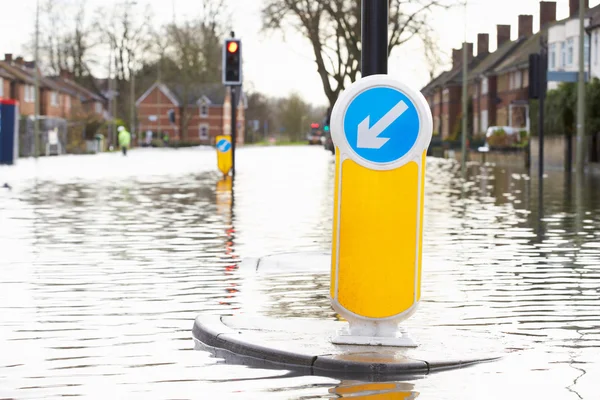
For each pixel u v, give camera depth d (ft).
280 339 29.91
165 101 545.85
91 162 220.43
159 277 44.75
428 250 55.72
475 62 408.26
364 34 31.45
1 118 181.57
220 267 48.14
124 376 26.68
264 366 27.94
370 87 29.43
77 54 429.38
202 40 435.12
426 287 42.27
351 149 29.43
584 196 103.60
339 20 233.14
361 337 29.45
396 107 29.37
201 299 39.04
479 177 153.07
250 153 341.62
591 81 179.83
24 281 43.37
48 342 30.89
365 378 26.68
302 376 26.81
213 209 84.48
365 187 29.40
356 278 29.48
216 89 558.97
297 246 57.00
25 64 488.85
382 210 29.40
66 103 403.54
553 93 188.34
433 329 32.96
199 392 25.04
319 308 37.22
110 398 24.48
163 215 78.07
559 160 187.01
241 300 38.93
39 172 161.27
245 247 56.49
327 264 49.11
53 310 36.42
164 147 451.12
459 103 408.67
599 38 224.12
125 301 38.47
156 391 25.13
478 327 33.47
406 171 29.40
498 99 339.36
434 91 448.65
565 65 246.68
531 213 81.51
